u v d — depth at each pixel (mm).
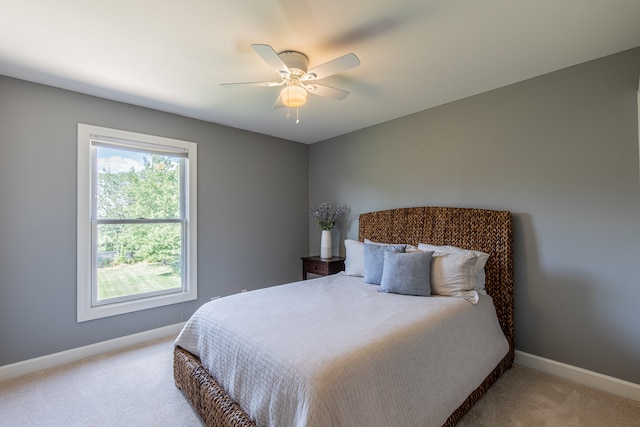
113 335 2844
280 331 1662
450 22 1741
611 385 2107
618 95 2096
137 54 2064
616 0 1565
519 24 1766
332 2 1568
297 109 2848
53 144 2553
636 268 2035
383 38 1894
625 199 2074
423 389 1562
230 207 3689
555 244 2359
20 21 1705
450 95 2791
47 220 2525
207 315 2041
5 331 2348
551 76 2369
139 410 1941
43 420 1854
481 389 1976
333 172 4180
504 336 2365
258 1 1550
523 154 2514
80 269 2672
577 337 2256
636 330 2031
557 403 1990
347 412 1233
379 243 3195
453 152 2939
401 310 1993
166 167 3240
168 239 3250
